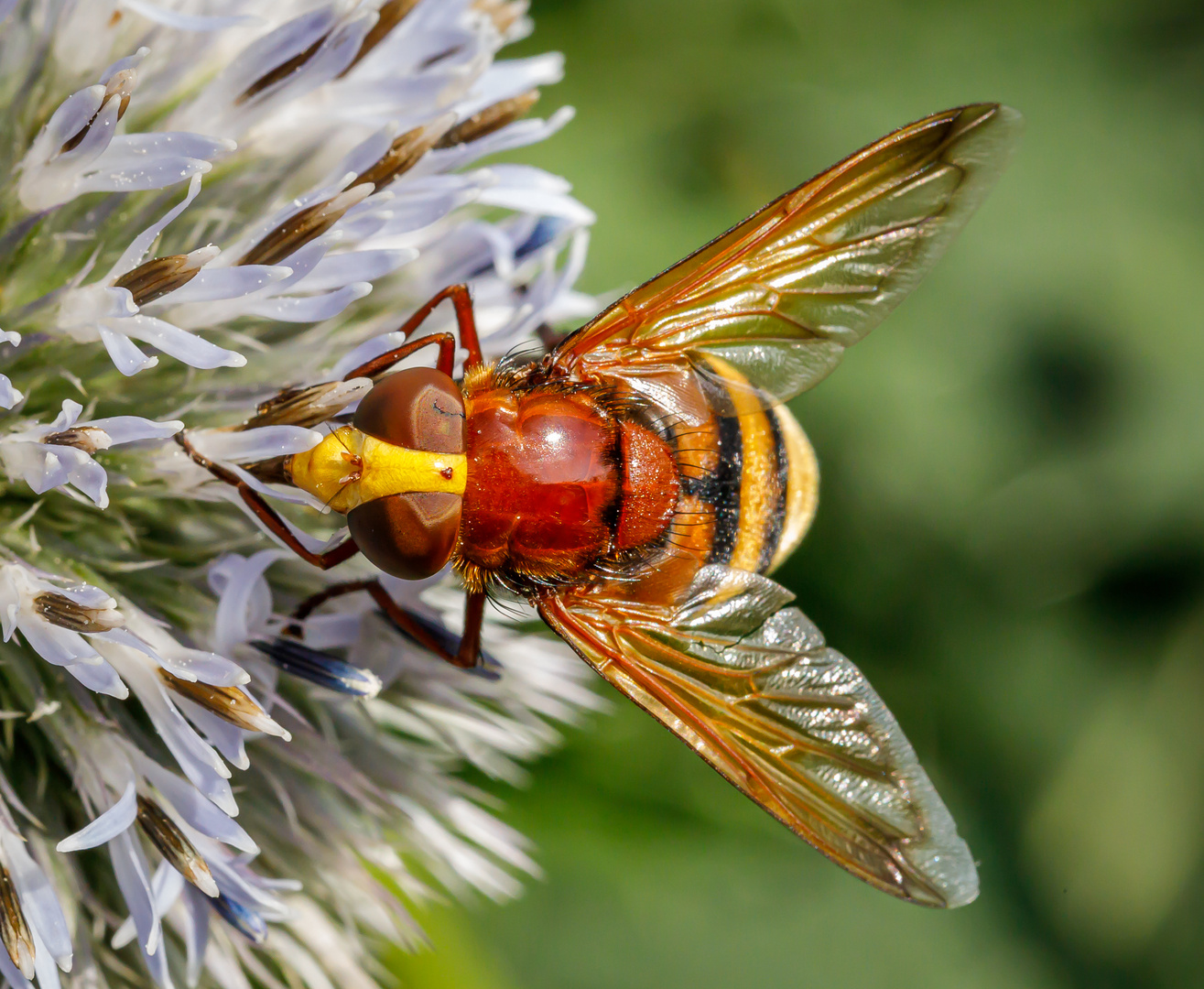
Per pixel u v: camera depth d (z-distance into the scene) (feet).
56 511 0.51
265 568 0.50
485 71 0.53
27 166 0.50
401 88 0.52
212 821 0.49
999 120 0.51
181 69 0.51
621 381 0.52
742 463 0.52
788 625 0.51
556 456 0.50
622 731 0.60
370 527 0.49
